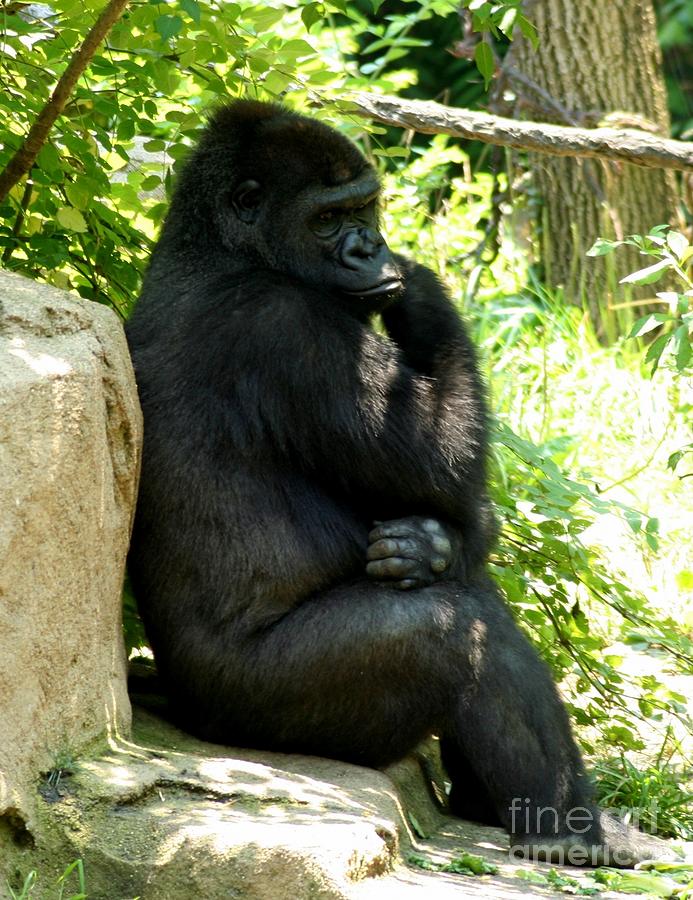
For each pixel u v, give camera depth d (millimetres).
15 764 8438
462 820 11625
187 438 10625
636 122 25281
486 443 11383
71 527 8867
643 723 15148
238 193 11727
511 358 22250
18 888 8406
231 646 10484
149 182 13148
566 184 25891
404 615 10250
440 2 25688
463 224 25438
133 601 12633
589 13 25938
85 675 9250
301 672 10305
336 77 13828
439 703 10297
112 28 12289
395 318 12070
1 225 12969
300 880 8266
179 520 10586
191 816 8773
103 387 9344
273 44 13805
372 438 10758
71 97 12680
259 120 11930
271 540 10539
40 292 9414
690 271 26125
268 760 10492
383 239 12031
